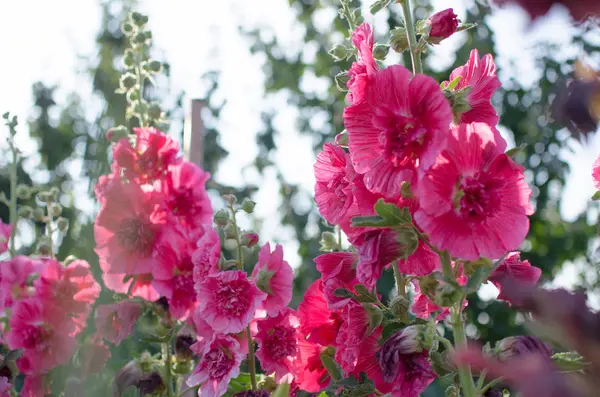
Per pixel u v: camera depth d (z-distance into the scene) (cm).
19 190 178
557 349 118
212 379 149
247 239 154
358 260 131
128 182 160
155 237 157
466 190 121
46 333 165
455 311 125
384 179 123
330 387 147
